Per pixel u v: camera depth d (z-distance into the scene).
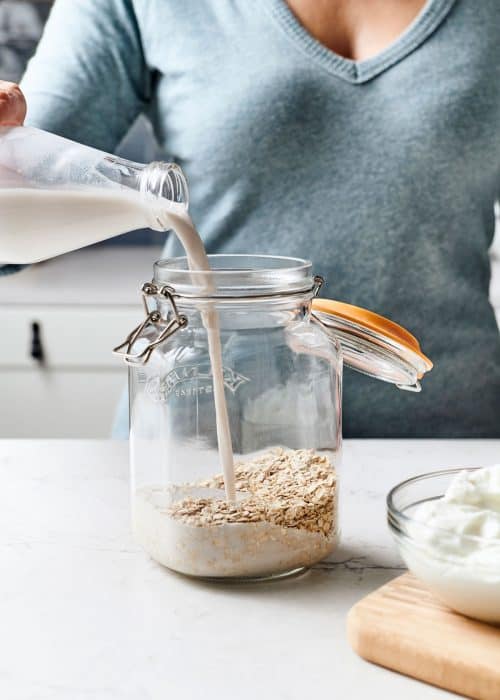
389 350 0.91
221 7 1.42
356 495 1.09
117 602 0.84
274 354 0.89
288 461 0.91
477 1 1.39
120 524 1.01
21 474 1.15
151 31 1.44
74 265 2.65
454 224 1.40
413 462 1.19
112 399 2.41
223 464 0.88
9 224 0.90
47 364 2.39
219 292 0.83
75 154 0.88
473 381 1.44
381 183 1.38
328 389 0.91
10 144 0.90
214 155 1.40
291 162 1.39
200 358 0.87
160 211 0.87
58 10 1.47
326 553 0.90
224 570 0.86
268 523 0.85
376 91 1.38
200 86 1.42
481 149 1.40
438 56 1.38
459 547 0.74
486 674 0.69
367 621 0.75
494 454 1.22
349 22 1.41
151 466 0.90
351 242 1.39
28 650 0.76
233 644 0.77
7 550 0.94
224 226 1.42
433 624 0.75
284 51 1.39
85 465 1.19
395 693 0.70
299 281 0.85
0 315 2.36
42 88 1.40
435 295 1.41
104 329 2.37
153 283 0.89
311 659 0.75
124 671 0.73
